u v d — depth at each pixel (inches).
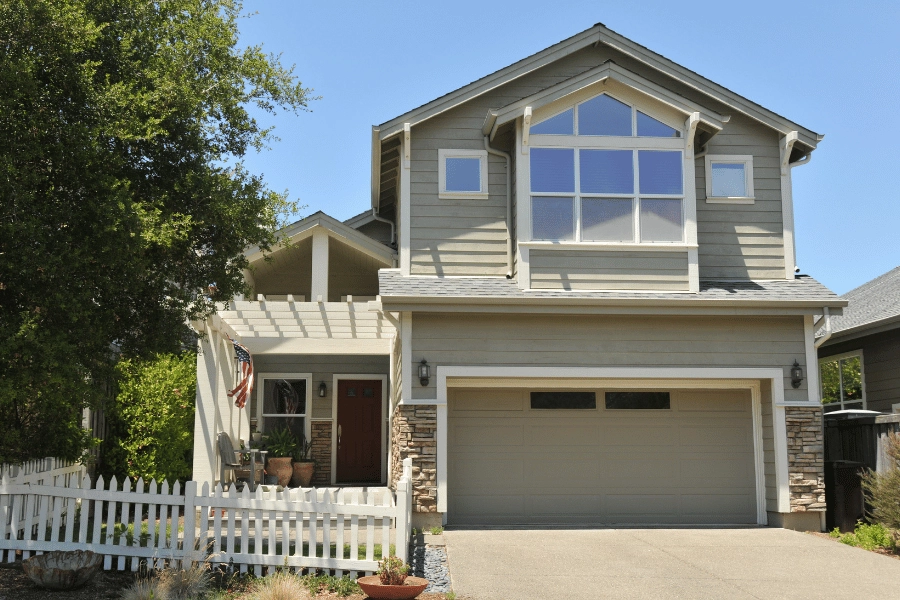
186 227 376.2
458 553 412.5
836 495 513.3
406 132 551.8
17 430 435.2
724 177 580.4
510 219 562.6
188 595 312.5
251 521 517.3
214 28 412.5
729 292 532.7
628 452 544.1
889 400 630.5
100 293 369.1
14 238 318.7
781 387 526.0
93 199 334.0
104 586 332.5
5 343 312.3
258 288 767.1
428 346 514.6
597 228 539.2
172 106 378.3
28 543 364.5
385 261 671.1
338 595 327.9
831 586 351.9
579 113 549.3
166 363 650.2
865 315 664.4
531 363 517.3
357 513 354.3
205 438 593.9
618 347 523.8
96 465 625.0
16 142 325.4
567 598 325.7
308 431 750.5
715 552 423.2
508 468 538.3
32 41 323.9
